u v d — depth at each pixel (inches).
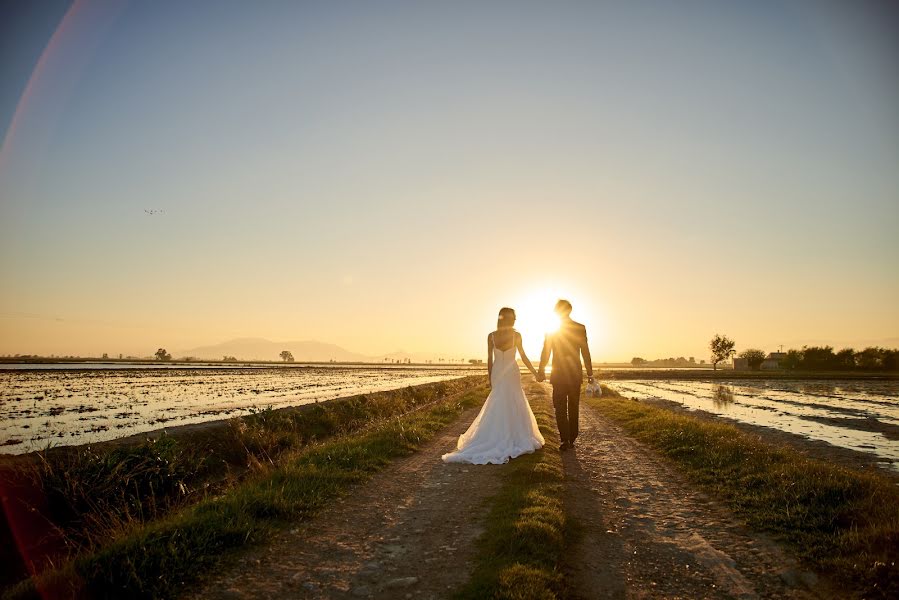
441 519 253.6
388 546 217.8
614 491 315.0
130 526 241.9
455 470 367.6
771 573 193.3
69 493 314.2
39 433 597.9
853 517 233.0
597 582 186.7
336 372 3213.6
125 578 178.1
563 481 331.0
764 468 339.9
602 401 1031.0
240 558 202.8
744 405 1219.9
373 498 293.4
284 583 181.5
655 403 1272.1
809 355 4234.7
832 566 191.6
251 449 536.7
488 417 414.6
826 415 983.0
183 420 721.0
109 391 1244.5
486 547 212.8
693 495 306.3
